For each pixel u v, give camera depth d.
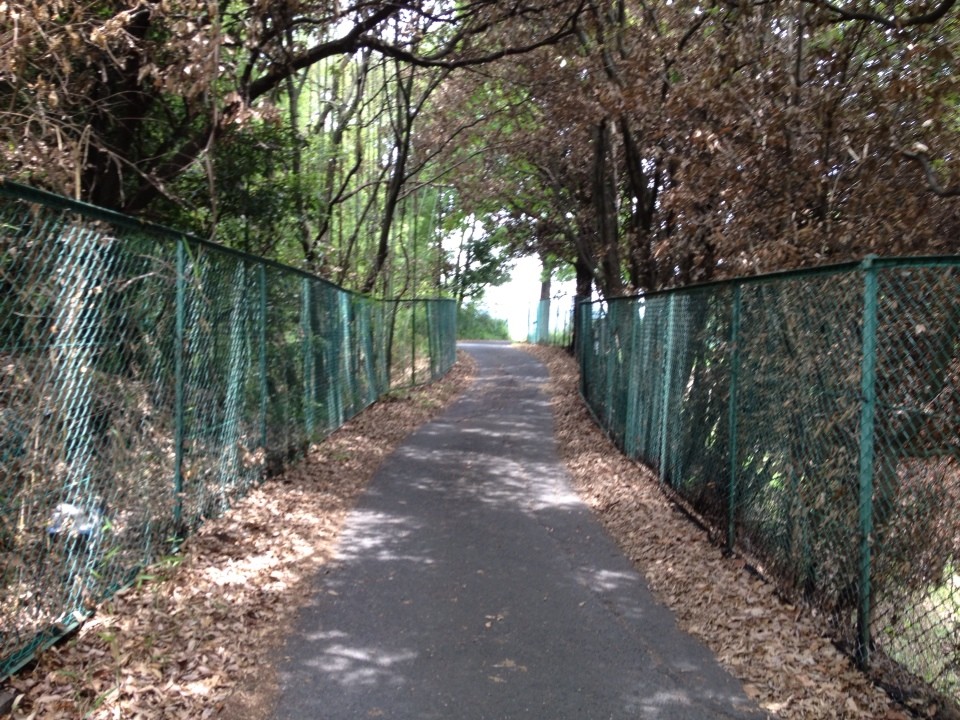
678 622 5.14
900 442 4.20
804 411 4.99
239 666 4.36
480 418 14.60
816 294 4.84
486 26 10.83
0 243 3.86
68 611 4.43
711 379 6.88
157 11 6.77
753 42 8.25
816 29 7.52
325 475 9.23
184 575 5.48
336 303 12.50
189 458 6.25
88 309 4.66
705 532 6.92
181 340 5.98
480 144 20.64
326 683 4.21
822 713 3.91
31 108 6.12
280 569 5.90
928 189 7.38
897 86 6.97
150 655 4.31
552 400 17.19
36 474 4.13
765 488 5.61
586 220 19.39
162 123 9.34
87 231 4.61
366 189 20.50
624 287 14.65
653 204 13.54
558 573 6.08
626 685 4.27
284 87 12.86
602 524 7.54
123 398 5.11
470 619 5.13
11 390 3.95
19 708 3.67
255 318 8.10
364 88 17.25
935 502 4.08
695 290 7.33
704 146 8.65
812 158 7.84
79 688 3.90
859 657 4.29
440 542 6.83
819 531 4.77
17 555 3.95
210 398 6.71
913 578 4.09
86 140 6.21
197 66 6.74
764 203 8.20
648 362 9.29
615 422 11.41
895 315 4.25
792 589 5.15
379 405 15.73
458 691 4.16
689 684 4.29
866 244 7.18
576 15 10.73
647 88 10.60
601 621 5.14
